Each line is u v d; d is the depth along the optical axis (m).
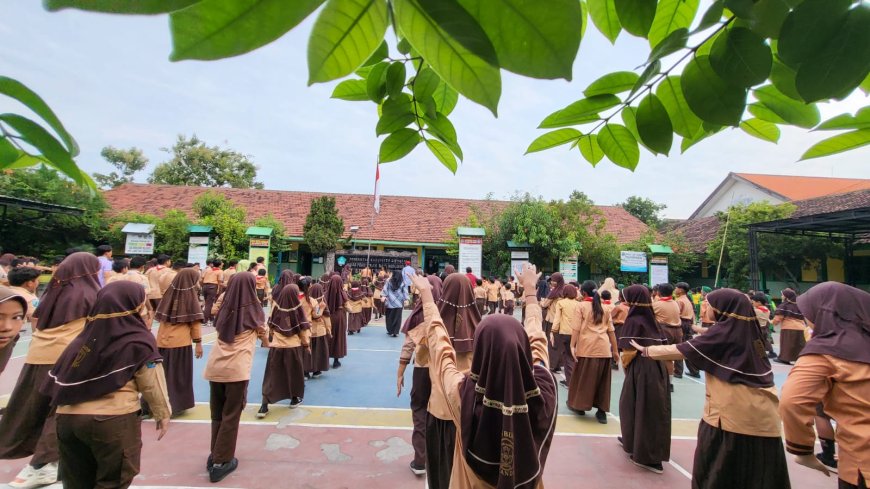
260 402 5.78
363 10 0.52
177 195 20.23
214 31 0.42
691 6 0.90
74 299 3.68
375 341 10.32
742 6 0.68
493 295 14.17
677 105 0.97
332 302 7.73
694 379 7.87
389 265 16.30
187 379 5.09
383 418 5.21
